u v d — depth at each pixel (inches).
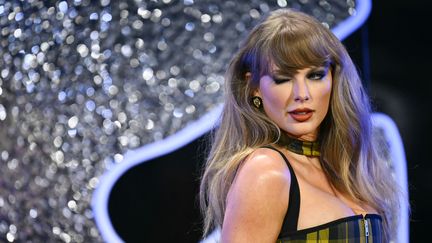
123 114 189.9
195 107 194.7
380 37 235.9
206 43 195.2
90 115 188.1
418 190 235.3
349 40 229.3
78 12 188.9
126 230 195.3
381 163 129.2
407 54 236.2
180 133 194.1
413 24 235.9
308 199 107.2
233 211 104.4
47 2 188.9
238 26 197.2
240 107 114.5
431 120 235.3
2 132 187.0
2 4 189.3
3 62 187.2
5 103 186.9
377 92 237.5
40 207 188.2
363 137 121.1
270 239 104.3
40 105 186.4
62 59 186.9
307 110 110.1
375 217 116.0
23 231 189.2
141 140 191.9
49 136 186.7
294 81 109.4
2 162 187.3
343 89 116.7
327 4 215.0
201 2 196.2
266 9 199.3
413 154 235.8
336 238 106.0
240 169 109.7
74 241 190.1
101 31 189.0
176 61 193.5
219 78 195.0
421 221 235.1
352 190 121.2
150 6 192.7
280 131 113.0
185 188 199.2
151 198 197.8
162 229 199.3
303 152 117.3
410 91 236.8
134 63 190.4
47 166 187.2
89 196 189.5
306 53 108.2
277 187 104.2
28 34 187.8
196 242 201.8
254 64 112.0
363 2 228.8
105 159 190.1
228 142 116.0
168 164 197.2
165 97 192.7
